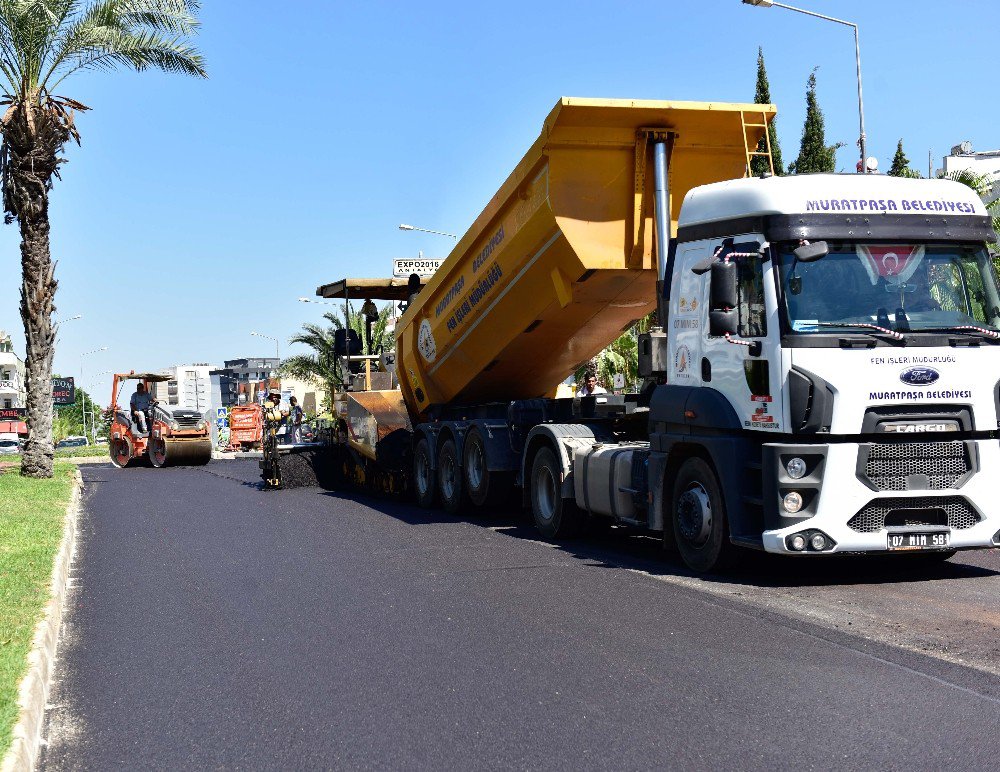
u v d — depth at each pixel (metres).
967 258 9.09
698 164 11.83
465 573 10.10
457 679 6.40
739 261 9.25
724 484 9.25
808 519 8.56
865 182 9.15
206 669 6.93
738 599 8.46
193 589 9.81
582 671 6.46
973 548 8.89
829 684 6.01
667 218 11.54
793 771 4.72
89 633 8.14
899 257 8.95
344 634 7.71
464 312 14.75
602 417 12.69
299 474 20.73
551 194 11.70
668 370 10.33
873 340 8.61
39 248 23.16
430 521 14.64
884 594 8.59
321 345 48.34
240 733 5.60
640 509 10.77
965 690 5.81
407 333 16.91
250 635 7.83
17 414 92.81
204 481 23.97
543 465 12.76
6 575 9.69
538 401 13.97
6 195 23.06
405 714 5.78
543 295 12.97
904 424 8.61
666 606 8.25
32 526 13.34
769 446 8.72
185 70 22.97
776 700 5.75
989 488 8.74
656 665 6.53
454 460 15.39
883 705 5.60
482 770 4.90
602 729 5.39
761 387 8.89
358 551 11.80
